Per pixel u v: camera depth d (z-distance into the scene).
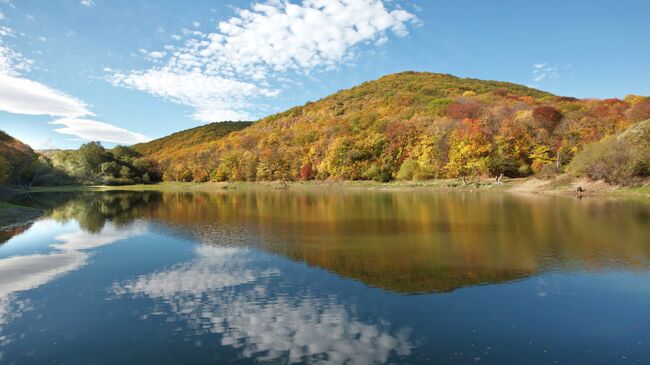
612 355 8.25
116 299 11.80
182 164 132.88
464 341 8.86
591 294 11.72
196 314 10.57
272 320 10.09
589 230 21.77
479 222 25.73
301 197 56.12
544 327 9.55
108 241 21.08
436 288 12.39
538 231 21.91
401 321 9.95
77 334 9.48
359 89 189.12
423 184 71.31
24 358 8.38
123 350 8.66
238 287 12.77
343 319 10.09
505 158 66.19
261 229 24.50
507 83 167.25
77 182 114.19
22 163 93.69
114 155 132.62
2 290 12.73
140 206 43.91
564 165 62.16
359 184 83.00
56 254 17.95
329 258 16.45
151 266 15.55
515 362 7.98
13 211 34.56
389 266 15.04
